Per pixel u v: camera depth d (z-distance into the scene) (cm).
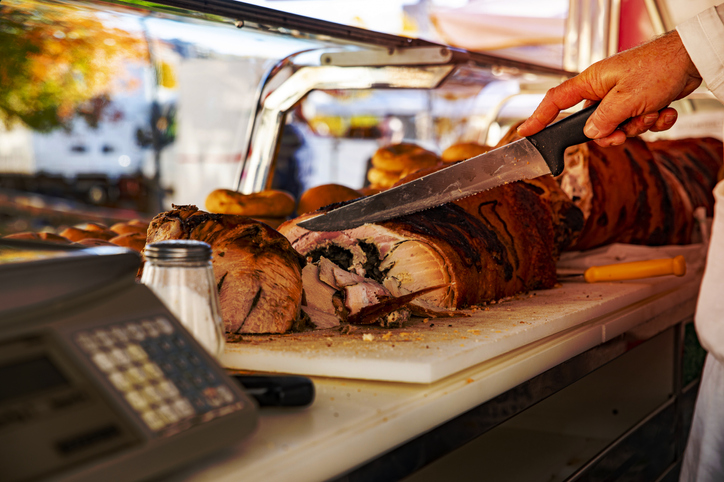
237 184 211
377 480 76
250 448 66
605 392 183
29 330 51
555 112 125
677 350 187
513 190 162
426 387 89
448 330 113
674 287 185
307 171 509
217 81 509
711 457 134
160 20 146
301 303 119
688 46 111
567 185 188
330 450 69
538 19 354
